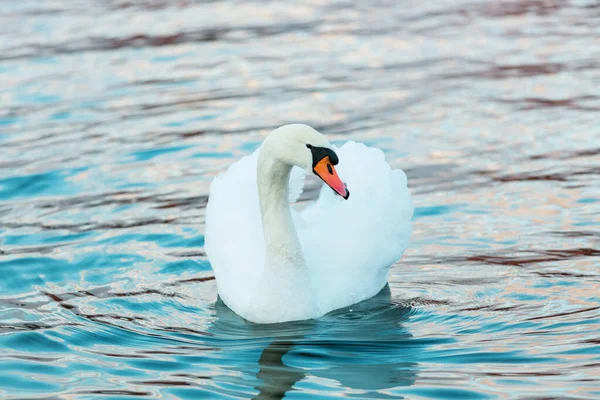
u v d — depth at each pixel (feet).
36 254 42.34
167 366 31.81
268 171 35.17
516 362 31.32
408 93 66.03
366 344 33.53
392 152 55.06
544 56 73.72
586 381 29.55
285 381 30.37
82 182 51.39
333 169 34.24
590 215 45.06
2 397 29.45
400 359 31.99
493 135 57.21
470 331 34.30
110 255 42.34
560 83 66.69
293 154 34.37
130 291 38.91
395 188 40.01
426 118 60.75
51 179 51.72
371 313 36.68
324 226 38.50
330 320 36.06
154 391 29.78
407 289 38.91
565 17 86.33
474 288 38.45
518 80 67.92
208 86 69.05
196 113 62.75
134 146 56.65
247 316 36.29
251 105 64.28
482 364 31.27
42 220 46.39
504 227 44.34
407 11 91.45
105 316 36.40
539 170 51.31
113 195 49.52
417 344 33.32
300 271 35.81
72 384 30.37
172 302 38.01
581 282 38.24
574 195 47.60
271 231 35.70
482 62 72.90
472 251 42.11
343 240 37.99
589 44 76.48
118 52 78.89
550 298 36.96
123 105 65.00
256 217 38.78
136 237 44.24
